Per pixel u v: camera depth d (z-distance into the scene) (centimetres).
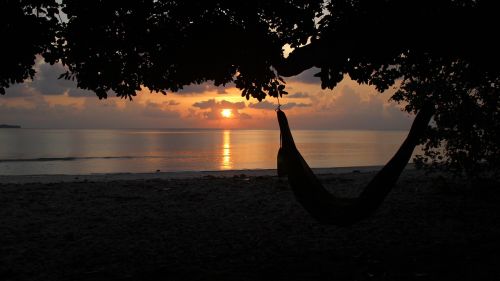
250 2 553
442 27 445
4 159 3362
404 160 465
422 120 470
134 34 571
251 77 648
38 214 855
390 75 693
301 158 529
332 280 496
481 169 971
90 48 581
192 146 6253
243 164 2844
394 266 539
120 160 3272
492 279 484
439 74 898
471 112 902
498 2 422
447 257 567
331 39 482
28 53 543
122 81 637
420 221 771
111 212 876
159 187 1201
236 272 527
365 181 1333
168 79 643
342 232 710
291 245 642
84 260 579
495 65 459
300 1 579
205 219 812
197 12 556
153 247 638
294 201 984
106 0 547
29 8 542
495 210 839
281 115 547
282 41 594
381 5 467
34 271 537
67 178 1548
